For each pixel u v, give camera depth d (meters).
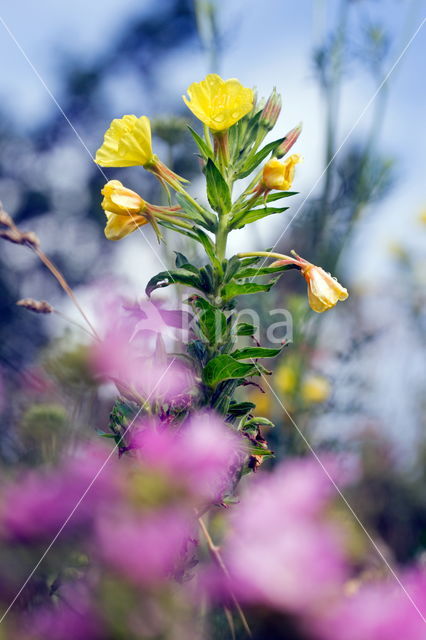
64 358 0.75
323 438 1.16
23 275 1.96
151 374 0.66
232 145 0.77
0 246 1.99
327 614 0.45
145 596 0.46
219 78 0.75
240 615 0.45
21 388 0.77
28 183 2.50
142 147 0.76
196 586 0.50
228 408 0.69
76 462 0.56
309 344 1.17
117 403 0.66
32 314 1.46
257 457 0.69
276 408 1.11
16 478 0.56
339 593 0.47
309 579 0.46
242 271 0.74
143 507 0.52
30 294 1.91
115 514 0.51
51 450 0.71
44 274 1.95
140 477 0.54
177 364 0.69
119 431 0.66
